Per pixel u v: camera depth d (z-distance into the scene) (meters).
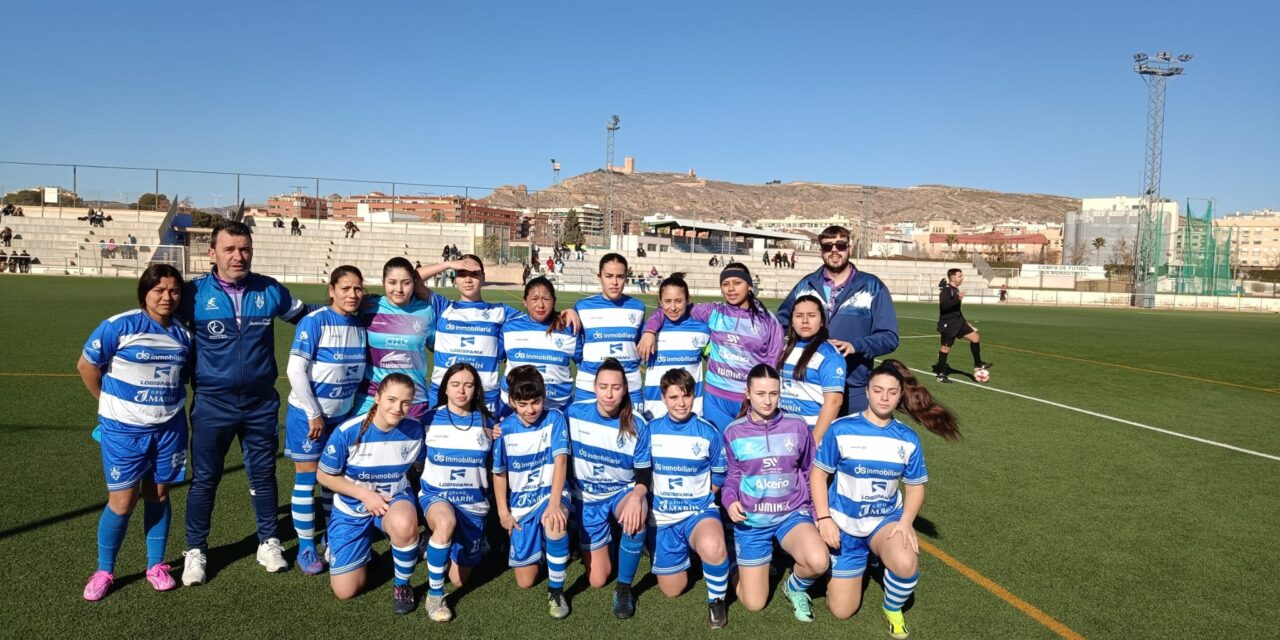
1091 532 4.74
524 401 3.80
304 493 3.87
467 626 3.38
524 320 4.75
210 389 3.76
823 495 3.63
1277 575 4.13
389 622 3.39
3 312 15.95
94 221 38.41
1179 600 3.80
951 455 6.64
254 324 3.86
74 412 6.90
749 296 4.62
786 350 4.48
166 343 3.58
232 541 4.25
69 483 4.96
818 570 3.38
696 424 3.86
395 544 3.46
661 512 3.83
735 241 55.06
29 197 45.38
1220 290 46.12
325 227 43.25
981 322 24.05
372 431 3.75
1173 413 8.84
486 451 3.85
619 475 3.90
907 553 3.35
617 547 4.29
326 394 4.11
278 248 39.53
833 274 4.82
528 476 3.89
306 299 23.00
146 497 3.66
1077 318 27.91
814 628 3.48
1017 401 9.41
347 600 3.61
